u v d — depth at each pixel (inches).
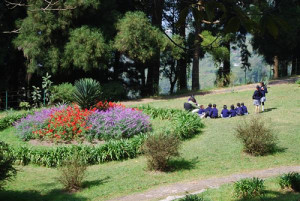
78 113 646.5
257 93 740.7
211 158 486.9
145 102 987.3
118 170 469.4
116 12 1042.7
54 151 520.1
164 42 961.5
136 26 944.3
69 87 954.1
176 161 484.1
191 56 1252.5
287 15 1016.2
